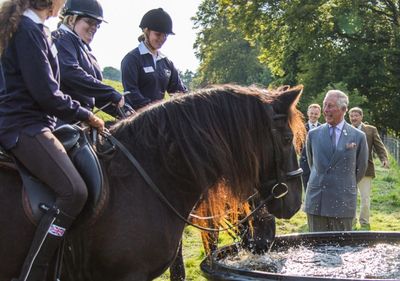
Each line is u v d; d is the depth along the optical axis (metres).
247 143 3.48
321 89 29.58
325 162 5.85
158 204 3.29
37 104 3.06
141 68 5.38
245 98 3.54
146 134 3.39
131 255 3.18
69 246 3.14
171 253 3.36
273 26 30.41
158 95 5.47
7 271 3.08
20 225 3.02
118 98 4.10
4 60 2.99
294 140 3.70
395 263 4.27
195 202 3.51
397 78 29.59
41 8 3.03
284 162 3.64
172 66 5.67
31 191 3.01
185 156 3.37
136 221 3.20
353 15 28.88
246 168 3.49
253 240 4.39
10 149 3.00
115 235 3.15
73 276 3.20
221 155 3.41
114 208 3.18
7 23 2.90
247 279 3.37
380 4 30.62
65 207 2.98
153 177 3.34
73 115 3.11
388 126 30.56
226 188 3.51
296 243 4.81
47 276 3.11
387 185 14.62
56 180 2.98
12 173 3.09
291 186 3.76
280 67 32.22
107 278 3.24
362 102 27.16
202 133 3.40
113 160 3.29
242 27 30.75
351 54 29.36
